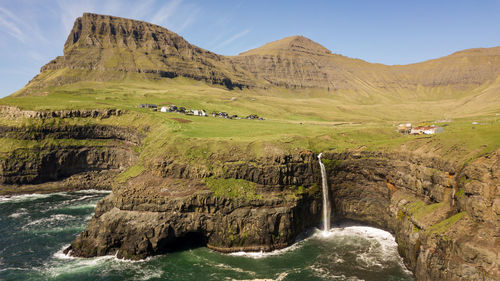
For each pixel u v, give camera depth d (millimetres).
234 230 75750
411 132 111500
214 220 76875
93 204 107312
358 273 64812
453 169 62875
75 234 83750
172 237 75125
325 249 75750
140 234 73125
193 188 80688
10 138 128875
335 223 91938
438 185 66312
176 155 89500
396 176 80938
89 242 74375
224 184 81312
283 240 77312
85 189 126750
